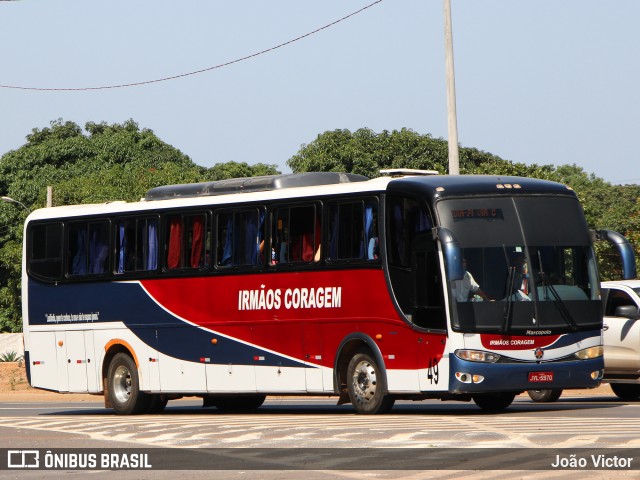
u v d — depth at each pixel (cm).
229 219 3894
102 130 13612
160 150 12450
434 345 3325
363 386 3522
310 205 3669
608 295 4234
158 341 4069
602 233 3541
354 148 9431
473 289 3312
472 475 2066
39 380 4428
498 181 3450
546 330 3356
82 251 4319
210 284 3925
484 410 3766
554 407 3797
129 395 4169
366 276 3497
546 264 3403
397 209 3447
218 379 3891
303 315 3656
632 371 4109
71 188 10419
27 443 2891
